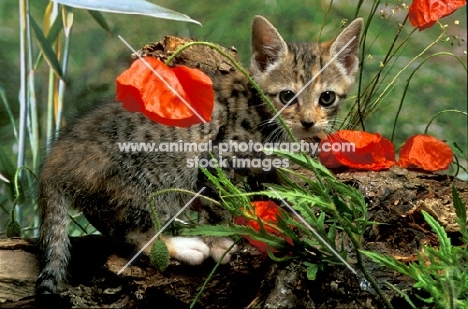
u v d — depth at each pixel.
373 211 1.03
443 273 0.97
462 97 1.76
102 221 1.06
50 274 1.02
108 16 1.86
